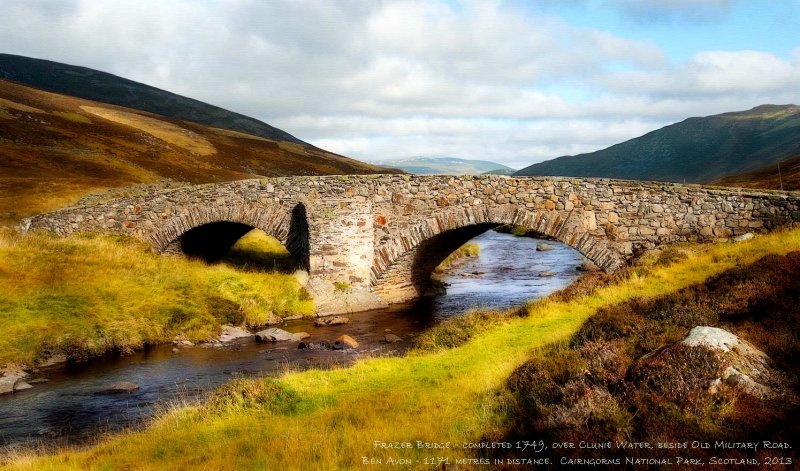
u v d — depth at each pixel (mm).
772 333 11000
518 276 42906
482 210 30109
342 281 33031
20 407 16781
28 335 21688
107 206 37000
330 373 16516
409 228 32062
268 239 48500
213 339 25688
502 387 12047
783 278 14891
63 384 19109
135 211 36688
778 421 7453
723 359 8969
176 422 13086
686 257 23281
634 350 11719
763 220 24453
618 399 9203
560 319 19344
